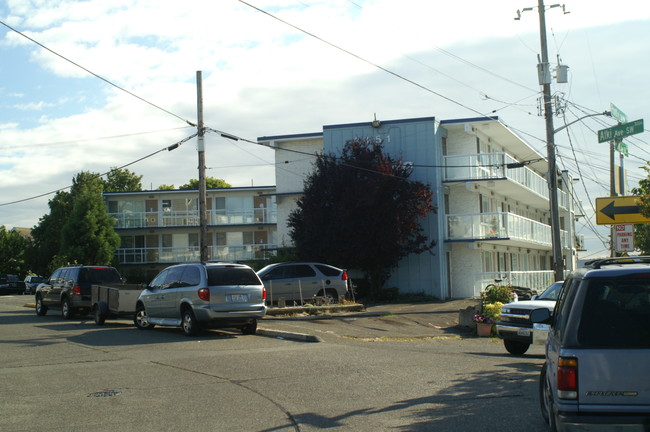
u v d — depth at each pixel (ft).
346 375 36.81
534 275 128.36
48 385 34.37
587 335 17.52
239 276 57.16
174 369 39.09
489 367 39.75
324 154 113.29
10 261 223.51
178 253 167.43
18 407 29.27
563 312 19.51
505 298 70.85
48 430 25.32
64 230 156.46
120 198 174.60
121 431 25.11
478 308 70.28
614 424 16.87
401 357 44.37
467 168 114.62
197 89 84.48
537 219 178.40
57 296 78.74
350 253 103.71
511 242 125.49
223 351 47.16
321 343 53.36
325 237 104.17
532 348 53.01
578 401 17.22
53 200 199.11
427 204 105.91
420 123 113.19
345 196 103.09
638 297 17.67
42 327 65.82
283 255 112.27
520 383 33.83
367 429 24.88
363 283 109.29
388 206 102.53
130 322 72.18
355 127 116.57
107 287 67.31
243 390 32.65
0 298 144.46
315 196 106.11
